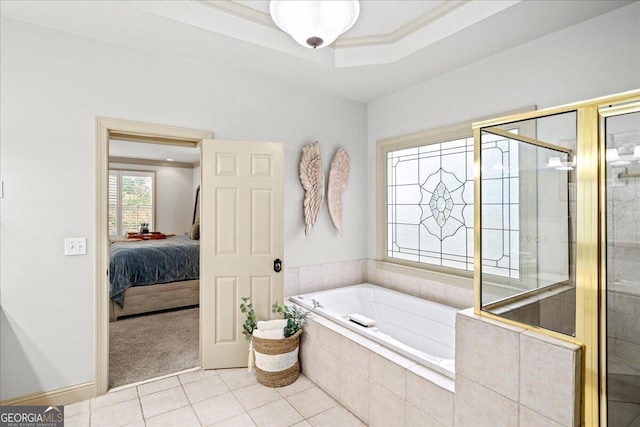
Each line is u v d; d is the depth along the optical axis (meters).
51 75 2.35
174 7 2.28
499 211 1.61
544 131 1.46
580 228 1.35
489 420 1.56
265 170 3.01
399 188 3.76
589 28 2.23
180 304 4.62
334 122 3.78
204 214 2.89
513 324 1.54
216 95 3.02
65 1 2.07
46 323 2.35
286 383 2.66
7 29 2.22
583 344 1.33
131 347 3.36
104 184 2.54
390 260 3.85
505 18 2.22
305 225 3.57
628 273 1.25
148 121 2.71
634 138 1.22
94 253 2.50
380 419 2.11
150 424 2.17
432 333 3.05
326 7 1.62
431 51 2.70
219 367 2.92
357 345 2.28
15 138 2.24
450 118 3.11
